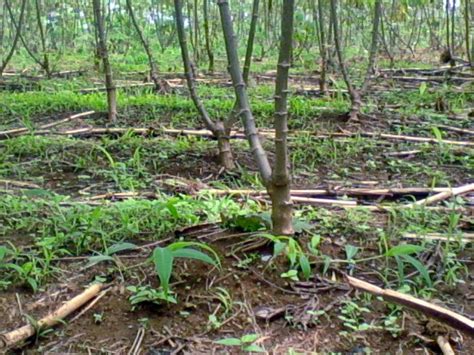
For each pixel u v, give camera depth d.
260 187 3.22
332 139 4.23
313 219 2.73
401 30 12.87
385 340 1.86
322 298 2.06
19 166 3.63
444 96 6.09
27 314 1.97
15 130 4.46
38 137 4.18
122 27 10.80
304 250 2.32
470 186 3.16
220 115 5.11
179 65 9.50
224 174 3.50
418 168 3.66
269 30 11.91
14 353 1.80
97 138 4.40
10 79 7.55
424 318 1.95
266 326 1.92
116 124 4.80
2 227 2.62
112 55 10.69
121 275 2.19
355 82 7.39
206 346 1.83
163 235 2.54
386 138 4.37
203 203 2.80
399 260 2.12
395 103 5.86
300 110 5.23
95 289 2.08
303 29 8.40
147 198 3.05
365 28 11.41
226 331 1.90
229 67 2.33
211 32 10.37
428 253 2.39
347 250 2.28
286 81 2.11
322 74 6.41
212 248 2.33
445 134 4.55
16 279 2.17
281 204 2.27
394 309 1.99
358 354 1.79
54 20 12.26
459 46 10.27
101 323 1.94
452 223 2.47
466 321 1.81
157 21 11.52
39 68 9.18
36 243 2.40
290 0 2.03
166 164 3.68
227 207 2.75
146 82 7.32
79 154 3.86
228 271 2.18
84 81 7.54
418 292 2.11
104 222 2.59
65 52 11.23
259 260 2.24
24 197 2.90
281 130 2.16
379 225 2.70
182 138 4.27
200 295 2.06
